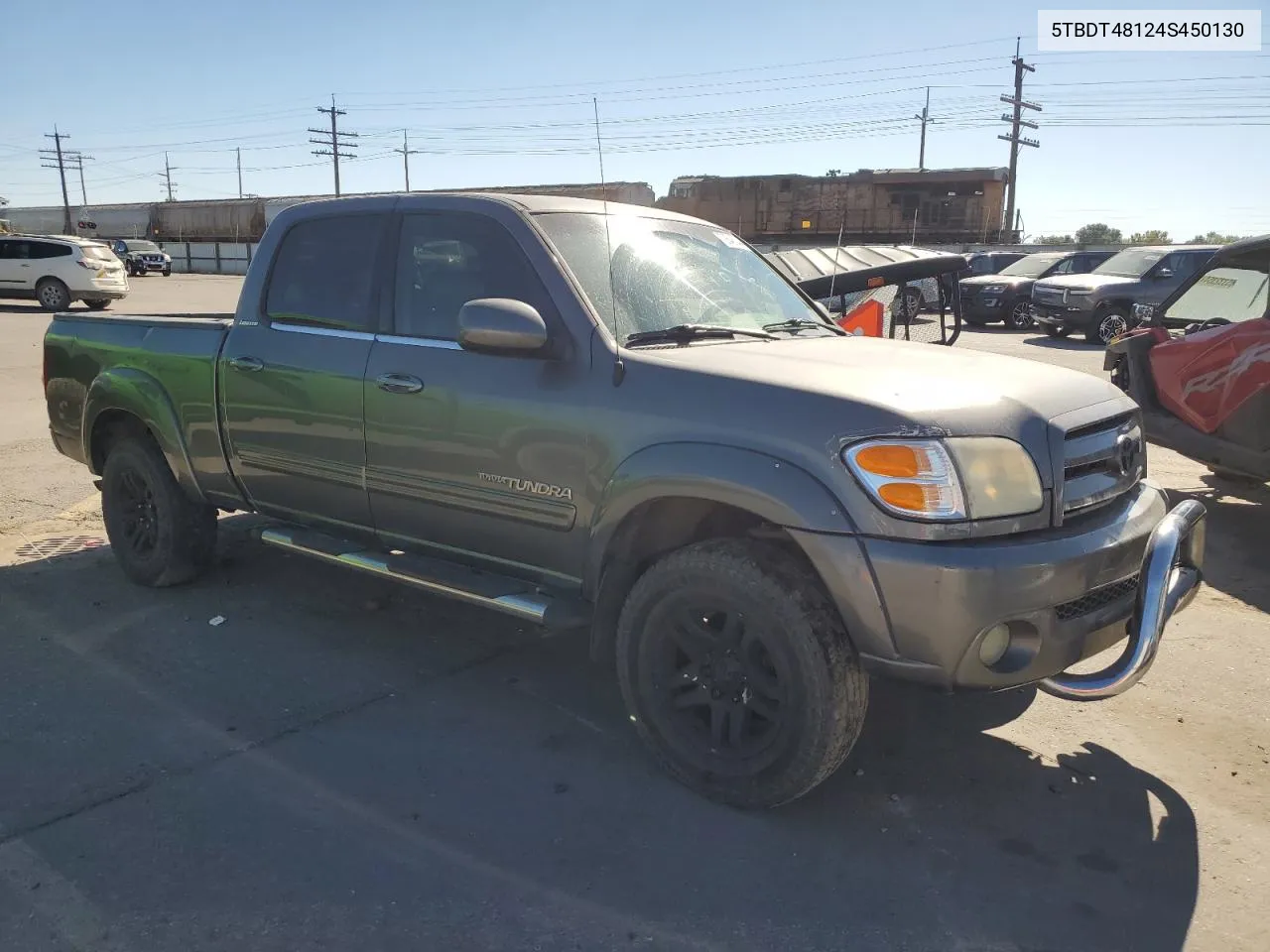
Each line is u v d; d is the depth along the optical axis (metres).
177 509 4.86
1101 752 3.52
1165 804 3.18
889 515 2.69
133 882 2.69
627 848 2.89
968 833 3.00
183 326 4.65
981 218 27.86
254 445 4.30
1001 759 3.46
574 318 3.33
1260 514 6.68
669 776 3.27
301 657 4.24
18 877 2.70
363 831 2.95
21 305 23.64
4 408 10.34
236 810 3.05
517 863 2.81
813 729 2.85
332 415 3.94
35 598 4.90
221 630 4.53
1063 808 3.15
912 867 2.82
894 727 3.68
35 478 7.42
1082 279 17.98
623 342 3.31
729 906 2.63
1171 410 6.64
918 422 2.71
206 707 3.75
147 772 3.27
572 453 3.26
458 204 3.73
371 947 2.45
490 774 3.29
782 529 2.85
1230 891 2.73
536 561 3.50
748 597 2.90
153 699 3.81
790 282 4.52
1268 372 5.91
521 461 3.39
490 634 4.56
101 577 5.24
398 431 3.72
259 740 3.50
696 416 3.00
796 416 2.84
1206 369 6.32
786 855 2.87
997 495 2.76
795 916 2.60
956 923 2.58
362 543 4.16
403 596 5.03
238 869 2.75
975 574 2.63
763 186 29.55
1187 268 16.94
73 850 2.83
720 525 3.22
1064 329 18.06
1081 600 2.90
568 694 3.93
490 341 3.21
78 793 3.12
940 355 3.52
